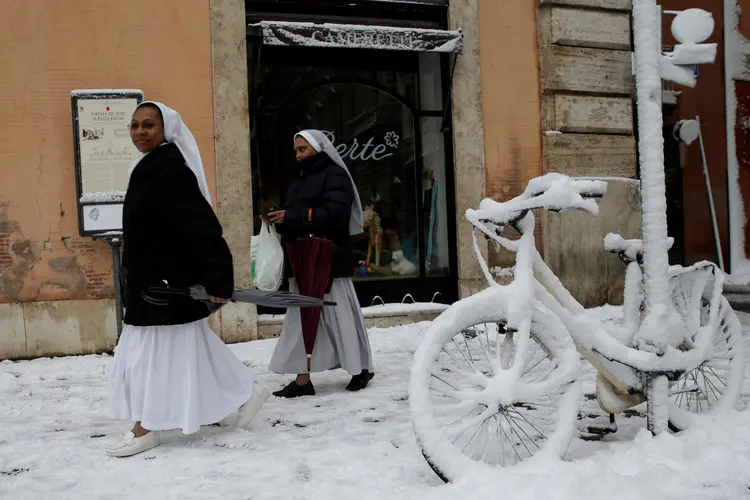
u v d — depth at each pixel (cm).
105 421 448
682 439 332
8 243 726
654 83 362
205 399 378
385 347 714
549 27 918
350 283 525
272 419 434
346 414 446
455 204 900
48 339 730
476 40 895
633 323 356
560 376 310
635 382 349
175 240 368
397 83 909
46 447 381
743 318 910
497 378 298
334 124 880
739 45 1505
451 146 917
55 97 741
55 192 738
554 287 337
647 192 358
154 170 368
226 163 786
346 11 877
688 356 349
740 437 341
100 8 755
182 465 341
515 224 327
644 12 366
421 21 905
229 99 789
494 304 306
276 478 319
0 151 727
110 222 711
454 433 292
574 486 274
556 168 918
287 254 510
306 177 519
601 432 382
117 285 721
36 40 738
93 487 311
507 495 269
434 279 917
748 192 1510
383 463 334
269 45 835
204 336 386
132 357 369
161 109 376
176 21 777
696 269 382
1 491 307
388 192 905
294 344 496
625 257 370
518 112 915
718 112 1512
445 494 275
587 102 936
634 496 269
